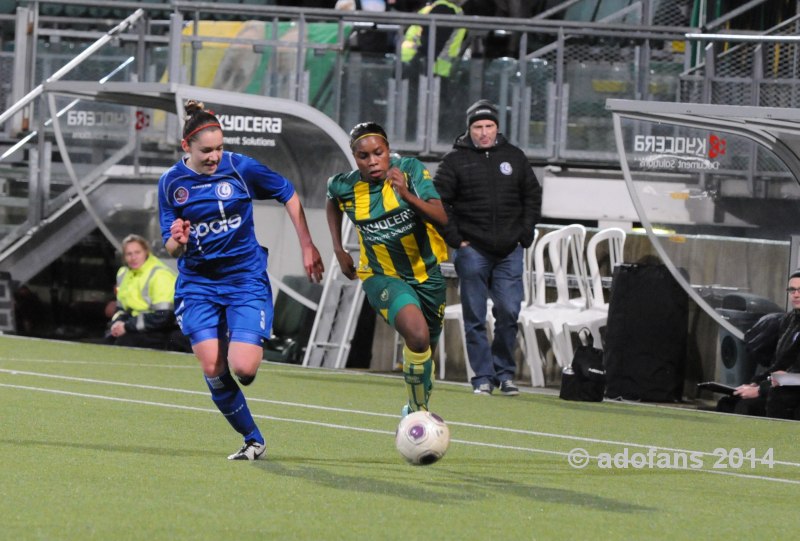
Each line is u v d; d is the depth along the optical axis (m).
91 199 56.12
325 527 17.05
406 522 17.66
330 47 51.28
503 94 50.97
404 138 51.09
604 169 51.62
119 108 55.50
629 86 50.59
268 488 20.06
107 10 59.75
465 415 33.22
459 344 49.28
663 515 19.33
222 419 29.45
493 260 38.97
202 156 21.97
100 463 22.03
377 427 29.66
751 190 43.62
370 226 25.17
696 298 42.81
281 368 46.81
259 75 51.66
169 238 21.91
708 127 41.78
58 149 57.22
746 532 18.20
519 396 39.53
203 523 17.02
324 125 50.62
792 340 37.72
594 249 46.75
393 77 51.09
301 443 26.08
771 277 43.38
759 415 37.62
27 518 16.89
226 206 22.28
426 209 24.25
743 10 52.19
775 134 42.00
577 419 33.78
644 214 43.91
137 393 34.38
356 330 51.78
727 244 43.62
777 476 24.75
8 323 55.78
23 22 58.31
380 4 58.47
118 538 15.86
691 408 39.56
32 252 57.72
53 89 51.88
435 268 25.64
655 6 54.16
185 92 50.50
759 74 48.09
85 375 38.78
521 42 50.94
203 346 22.41
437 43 50.94
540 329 48.28
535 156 51.03
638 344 42.16
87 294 59.47
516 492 20.89
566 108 50.88
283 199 22.95
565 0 56.69
